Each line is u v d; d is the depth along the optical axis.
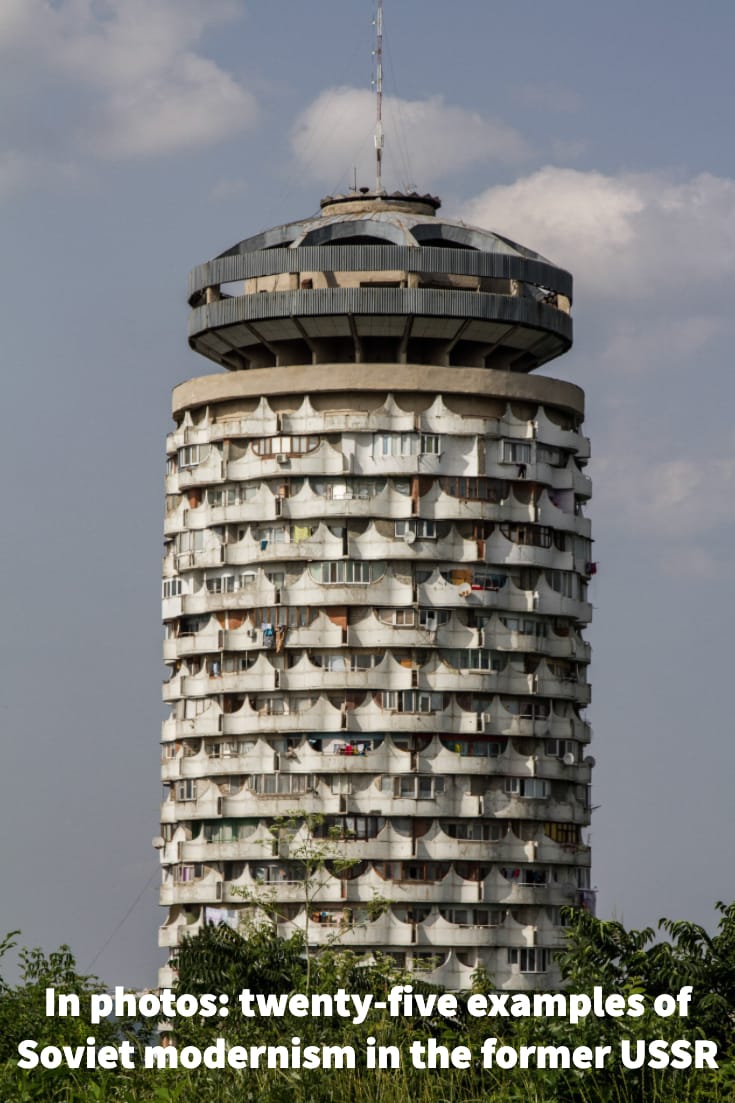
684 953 116.88
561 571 199.12
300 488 194.38
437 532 194.00
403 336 198.62
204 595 197.75
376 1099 98.88
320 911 189.00
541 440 198.00
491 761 192.88
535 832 194.00
